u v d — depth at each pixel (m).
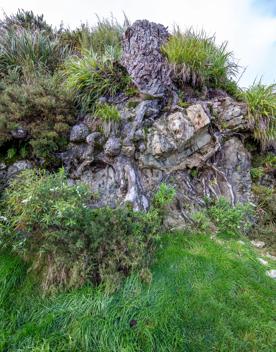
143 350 1.32
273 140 3.22
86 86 3.06
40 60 3.74
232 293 1.73
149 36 3.22
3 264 1.90
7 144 2.79
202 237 2.31
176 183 2.79
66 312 1.52
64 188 1.91
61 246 1.75
